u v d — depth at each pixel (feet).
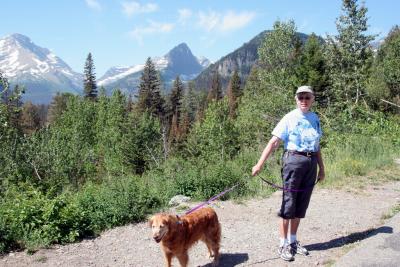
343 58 136.46
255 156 50.11
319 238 21.13
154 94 250.37
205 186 31.50
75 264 19.15
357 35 137.69
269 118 95.86
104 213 24.62
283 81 114.73
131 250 20.89
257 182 34.94
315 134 17.99
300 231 22.35
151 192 29.12
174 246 16.85
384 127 66.90
